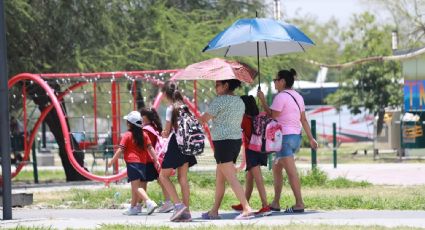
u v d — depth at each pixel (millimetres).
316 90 126500
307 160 86812
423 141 82250
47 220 35062
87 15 66812
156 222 33312
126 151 37875
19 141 70688
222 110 33281
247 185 36250
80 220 34969
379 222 31578
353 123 126250
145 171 37844
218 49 39531
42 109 66000
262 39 34969
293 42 38594
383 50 113438
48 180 70625
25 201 42719
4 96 34844
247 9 83188
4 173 35406
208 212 34750
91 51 66812
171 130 33656
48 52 66562
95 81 57375
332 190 47000
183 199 33750
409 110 82938
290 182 35938
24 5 62875
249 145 35031
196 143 33125
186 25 74875
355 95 114688
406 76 83062
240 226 30219
